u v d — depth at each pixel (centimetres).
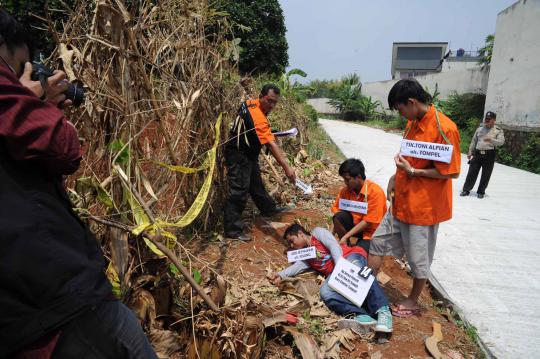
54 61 248
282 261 419
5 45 146
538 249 529
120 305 160
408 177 328
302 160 824
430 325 341
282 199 587
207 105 410
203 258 390
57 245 139
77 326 141
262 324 270
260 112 421
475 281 436
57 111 143
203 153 393
